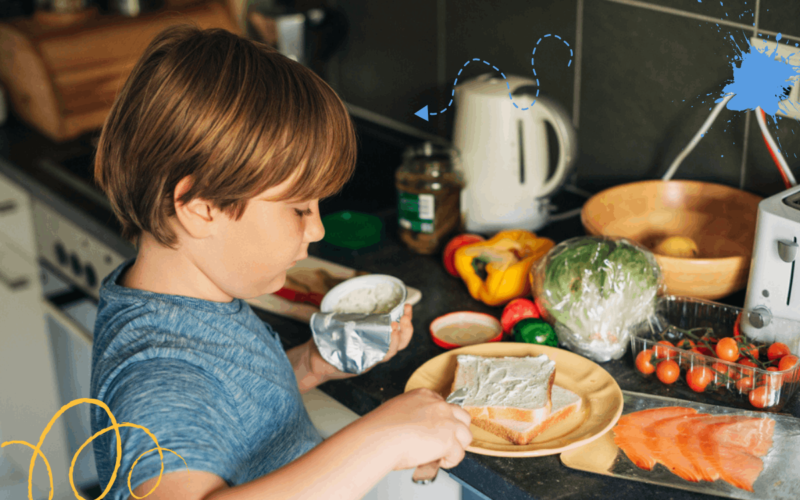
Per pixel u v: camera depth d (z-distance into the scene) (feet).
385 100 6.05
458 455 2.31
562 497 2.47
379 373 3.28
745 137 3.83
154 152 2.01
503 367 3.05
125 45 6.19
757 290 3.17
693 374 3.01
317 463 2.00
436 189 4.21
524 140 4.16
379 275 3.77
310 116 2.07
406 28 5.59
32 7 6.76
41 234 5.65
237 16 6.82
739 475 2.52
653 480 2.52
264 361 2.46
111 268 4.81
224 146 1.96
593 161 4.73
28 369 6.31
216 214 2.09
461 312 3.66
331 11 6.10
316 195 2.20
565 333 3.33
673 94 4.09
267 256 2.22
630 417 2.88
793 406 2.94
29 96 6.28
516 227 4.35
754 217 3.81
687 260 3.39
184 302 2.27
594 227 3.72
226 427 2.08
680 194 4.13
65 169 5.53
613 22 4.25
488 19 4.94
